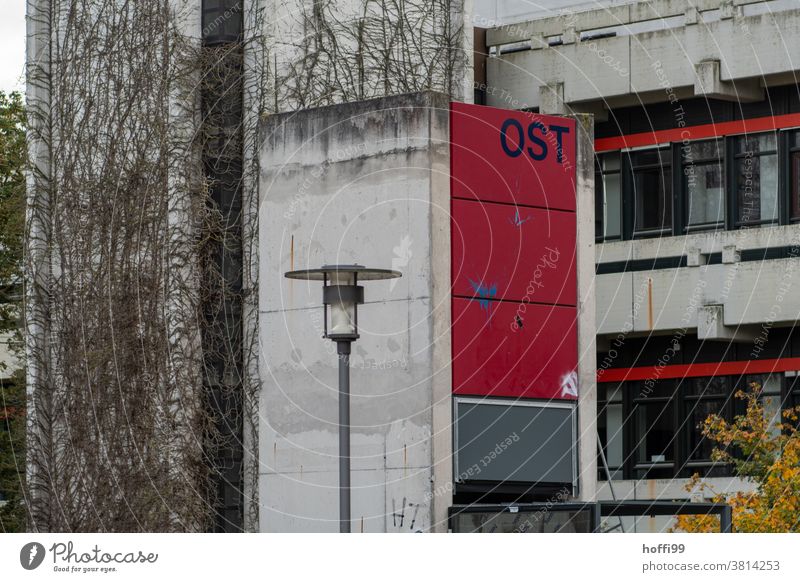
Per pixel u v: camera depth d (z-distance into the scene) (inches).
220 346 1418.6
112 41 1501.0
